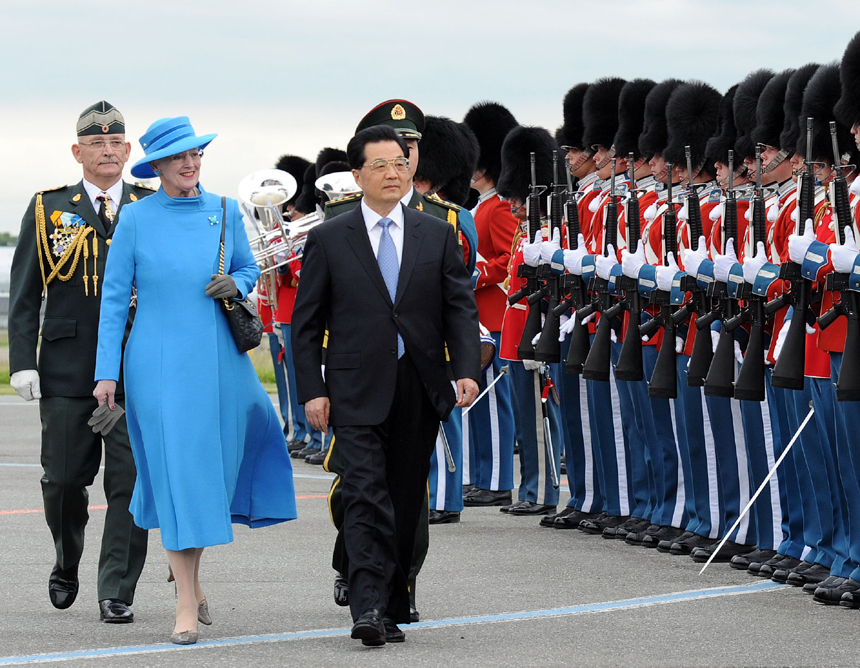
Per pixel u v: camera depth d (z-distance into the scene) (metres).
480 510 23.81
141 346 14.16
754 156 18.95
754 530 18.50
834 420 15.98
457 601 15.90
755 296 16.86
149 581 17.17
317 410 13.84
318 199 32.69
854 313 14.95
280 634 14.18
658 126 20.89
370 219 14.09
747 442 18.11
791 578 16.80
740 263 17.39
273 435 14.72
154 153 14.27
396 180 13.92
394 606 13.76
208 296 14.23
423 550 14.61
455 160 21.22
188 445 13.84
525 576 17.50
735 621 14.77
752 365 16.83
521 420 23.00
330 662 12.86
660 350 18.95
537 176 23.52
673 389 18.78
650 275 19.00
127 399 14.23
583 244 20.81
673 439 19.66
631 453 20.53
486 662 12.87
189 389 13.98
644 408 20.05
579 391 21.42
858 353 14.94
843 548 16.11
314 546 19.70
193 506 13.73
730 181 17.70
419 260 13.94
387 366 13.78
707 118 20.44
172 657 13.09
